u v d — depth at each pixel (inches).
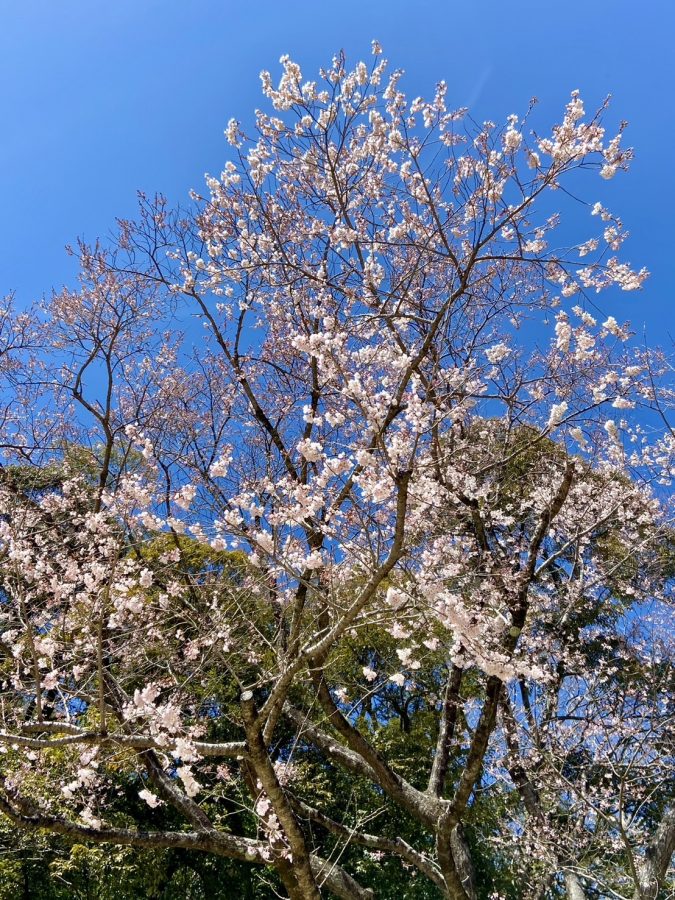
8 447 298.7
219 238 282.4
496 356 229.6
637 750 300.2
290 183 282.2
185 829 374.9
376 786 414.0
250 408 325.4
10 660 226.4
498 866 404.8
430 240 246.5
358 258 236.1
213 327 285.6
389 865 390.6
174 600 269.1
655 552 402.3
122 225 291.7
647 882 262.4
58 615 256.4
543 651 347.9
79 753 244.1
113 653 242.2
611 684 406.6
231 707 312.0
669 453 291.4
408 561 241.3
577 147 176.2
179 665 262.8
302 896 209.8
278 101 235.1
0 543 258.8
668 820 284.5
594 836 319.9
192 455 291.9
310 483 207.5
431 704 421.1
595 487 314.7
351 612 176.2
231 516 190.4
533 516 340.2
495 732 343.9
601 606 420.8
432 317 263.0
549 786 323.9
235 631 284.5
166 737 171.0
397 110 242.7
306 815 322.3
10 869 328.8
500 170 207.9
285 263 230.2
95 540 262.1
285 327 309.0
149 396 357.4
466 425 298.7
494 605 217.8
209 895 390.6
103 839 209.2
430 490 230.2
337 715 264.4
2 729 205.2
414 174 240.7
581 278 216.2
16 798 200.8
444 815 238.4
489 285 255.9
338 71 229.1
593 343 198.2
